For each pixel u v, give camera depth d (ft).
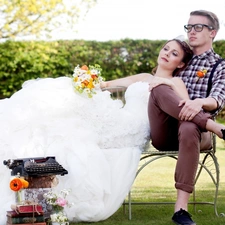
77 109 11.23
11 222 8.95
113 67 36.17
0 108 11.33
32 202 9.13
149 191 15.34
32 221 8.97
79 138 10.82
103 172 10.65
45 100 11.07
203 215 11.68
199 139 10.43
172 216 11.08
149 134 11.75
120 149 11.16
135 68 36.17
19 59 34.32
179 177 10.36
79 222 10.78
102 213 10.62
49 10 31.96
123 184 10.89
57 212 9.40
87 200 10.46
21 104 11.10
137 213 12.10
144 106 12.09
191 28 12.26
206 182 16.67
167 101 10.78
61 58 35.29
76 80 11.41
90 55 35.83
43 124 10.85
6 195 10.40
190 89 12.09
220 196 14.29
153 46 36.29
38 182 9.50
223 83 11.67
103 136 11.28
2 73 34.30
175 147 11.81
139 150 11.31
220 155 22.47
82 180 10.36
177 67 12.35
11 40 34.30
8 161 9.57
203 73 11.98
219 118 31.12
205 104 10.93
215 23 12.25
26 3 31.19
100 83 12.33
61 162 10.55
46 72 35.14
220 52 33.88
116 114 11.43
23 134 10.80
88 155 10.61
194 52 12.37
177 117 10.64
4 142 10.72
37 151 10.66
